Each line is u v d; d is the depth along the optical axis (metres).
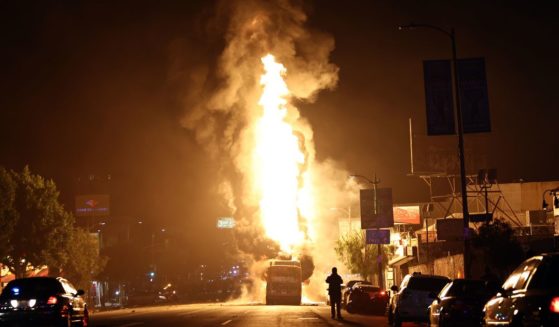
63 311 25.88
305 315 41.25
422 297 29.23
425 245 61.38
